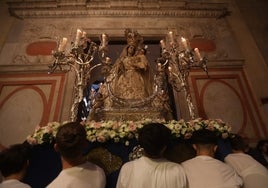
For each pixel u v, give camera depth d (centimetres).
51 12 630
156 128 180
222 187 165
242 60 550
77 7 638
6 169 181
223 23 642
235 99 494
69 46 554
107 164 225
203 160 187
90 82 503
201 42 593
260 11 668
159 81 363
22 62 529
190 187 171
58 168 226
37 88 490
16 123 446
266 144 357
